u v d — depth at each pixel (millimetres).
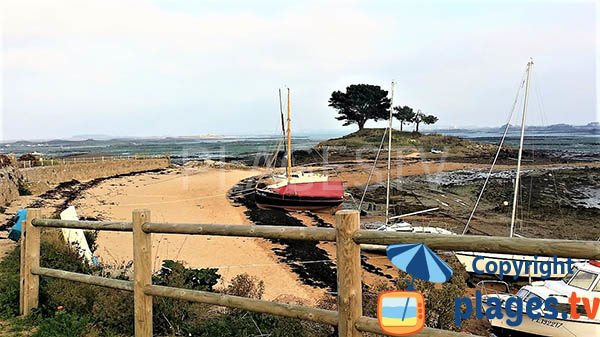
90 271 7004
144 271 4062
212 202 28328
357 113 84125
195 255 14555
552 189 34125
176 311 4844
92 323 4734
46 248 7246
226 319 4859
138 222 4051
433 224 22219
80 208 25156
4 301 5309
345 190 31234
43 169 34625
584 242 2326
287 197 25984
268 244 16172
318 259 14398
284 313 3285
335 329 4691
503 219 23906
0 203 21953
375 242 2902
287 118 31469
